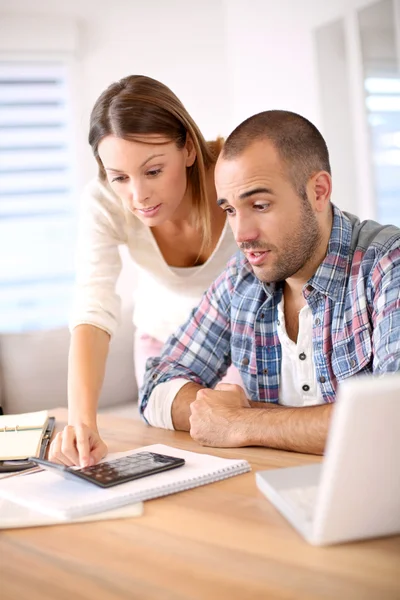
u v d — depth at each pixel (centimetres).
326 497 76
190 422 129
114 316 163
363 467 75
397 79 277
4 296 360
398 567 72
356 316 131
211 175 173
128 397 298
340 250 132
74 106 359
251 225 123
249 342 149
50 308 367
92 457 117
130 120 141
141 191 146
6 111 354
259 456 116
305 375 141
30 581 74
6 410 276
